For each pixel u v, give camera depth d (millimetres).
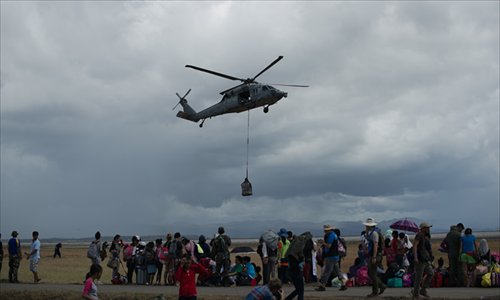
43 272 32219
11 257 23078
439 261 20578
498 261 20562
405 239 20656
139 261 22031
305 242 15000
